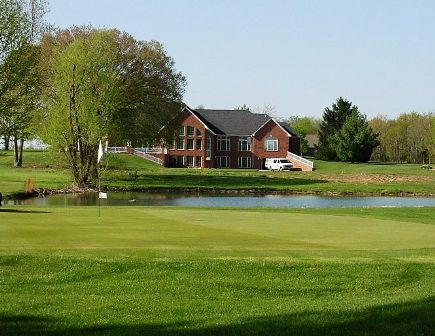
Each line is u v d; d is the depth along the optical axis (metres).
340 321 10.70
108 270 14.22
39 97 51.88
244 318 10.99
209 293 13.01
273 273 14.49
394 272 14.79
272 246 17.62
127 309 11.59
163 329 10.28
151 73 76.44
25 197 53.56
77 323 10.61
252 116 123.88
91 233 19.45
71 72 60.16
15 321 10.68
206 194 62.78
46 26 60.97
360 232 21.58
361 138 119.88
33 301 12.04
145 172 88.00
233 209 32.22
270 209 33.09
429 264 15.42
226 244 17.75
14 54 47.44
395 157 167.38
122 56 73.75
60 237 18.41
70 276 13.86
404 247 18.17
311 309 11.65
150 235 19.27
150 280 13.78
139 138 76.06
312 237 19.91
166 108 78.25
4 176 73.62
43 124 60.94
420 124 160.88
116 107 63.50
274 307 11.94
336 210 33.25
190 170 99.00
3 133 48.56
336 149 121.69
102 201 50.75
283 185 71.94
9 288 12.99
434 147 138.88
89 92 61.00
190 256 15.45
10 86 47.72
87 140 61.84
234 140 120.19
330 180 79.62
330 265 15.12
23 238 18.06
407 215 30.88
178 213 27.62
